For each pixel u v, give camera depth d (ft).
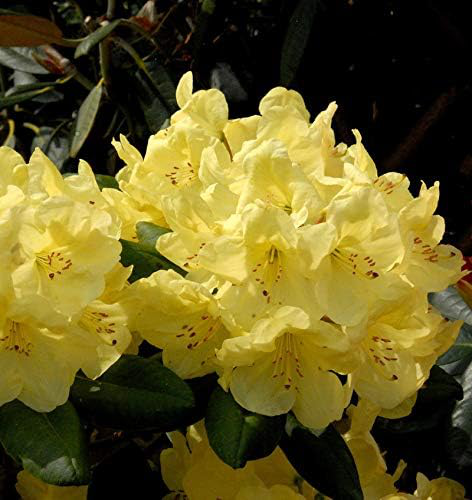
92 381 2.01
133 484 2.26
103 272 1.92
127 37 3.14
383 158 3.38
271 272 1.97
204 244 2.02
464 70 3.23
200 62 3.15
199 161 2.21
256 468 2.22
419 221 2.11
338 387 1.98
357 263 1.98
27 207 1.85
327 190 2.03
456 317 2.56
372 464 2.22
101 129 3.25
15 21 2.95
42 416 1.93
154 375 2.01
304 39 2.93
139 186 2.23
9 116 3.54
